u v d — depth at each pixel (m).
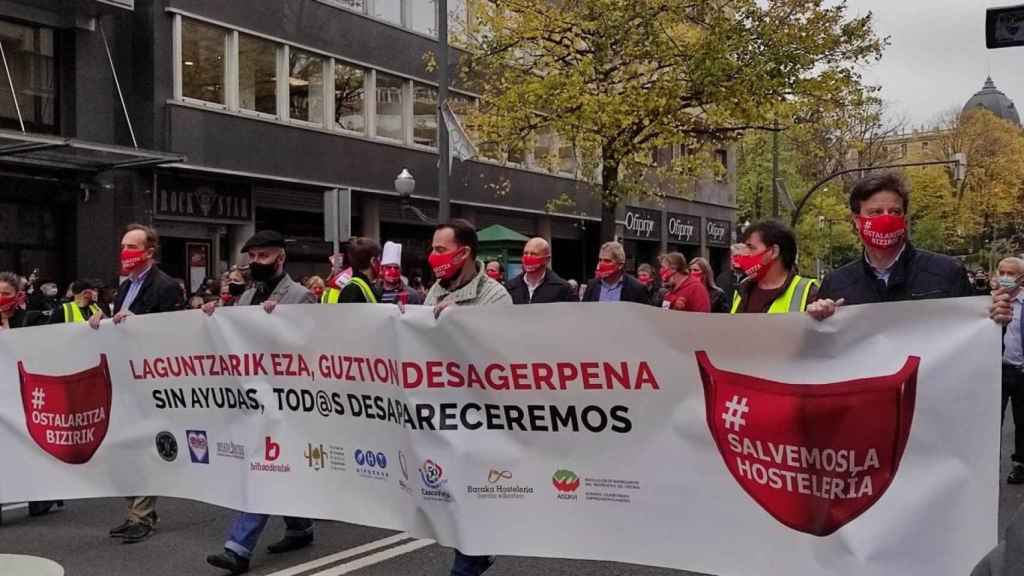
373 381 4.71
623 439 3.99
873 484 3.49
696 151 20.11
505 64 20.48
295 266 21.47
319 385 4.96
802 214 42.72
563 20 19.00
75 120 16.41
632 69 19.00
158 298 6.23
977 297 3.35
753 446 3.71
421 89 24.19
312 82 20.95
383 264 8.95
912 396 3.42
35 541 6.12
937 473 3.39
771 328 3.65
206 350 5.40
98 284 12.78
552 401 4.12
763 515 3.71
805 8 18.67
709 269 10.52
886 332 3.47
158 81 17.27
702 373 3.80
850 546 3.52
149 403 5.70
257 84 19.47
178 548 5.92
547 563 5.58
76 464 5.96
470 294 4.70
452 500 4.34
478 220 26.88
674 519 3.89
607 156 19.02
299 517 5.24
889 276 3.97
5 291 7.42
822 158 43.75
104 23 16.88
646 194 20.11
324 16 20.98
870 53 18.73
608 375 3.99
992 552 1.79
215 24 18.23
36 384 6.02
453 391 4.34
